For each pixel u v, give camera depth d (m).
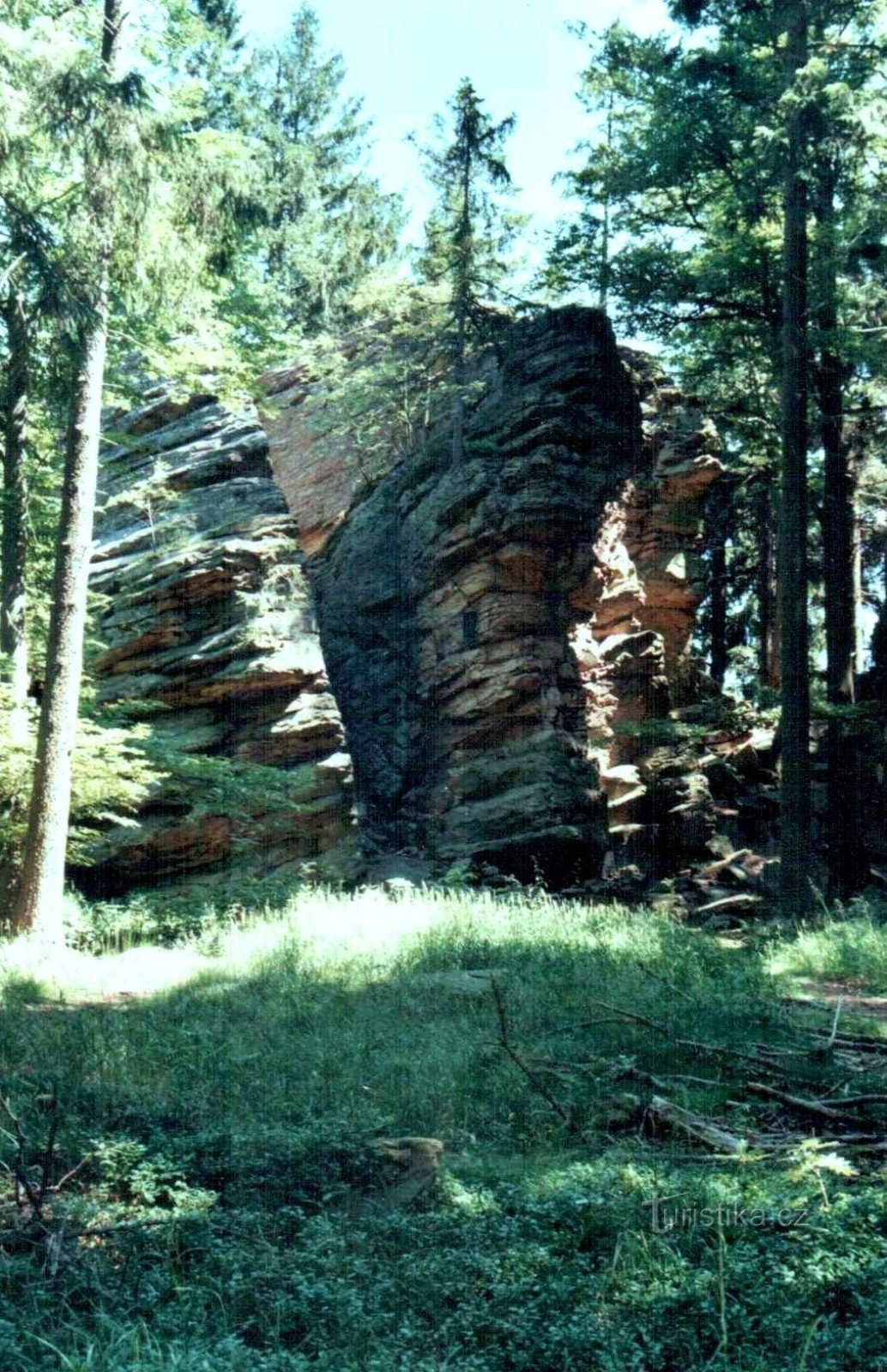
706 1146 8.02
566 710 27.59
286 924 16.88
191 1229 6.23
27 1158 7.20
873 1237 6.02
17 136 16.53
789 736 22.75
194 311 19.84
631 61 27.12
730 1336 5.13
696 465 30.62
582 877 26.27
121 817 21.33
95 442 17.97
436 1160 7.36
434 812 27.66
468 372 32.38
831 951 16.84
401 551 30.50
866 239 23.31
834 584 27.50
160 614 24.38
